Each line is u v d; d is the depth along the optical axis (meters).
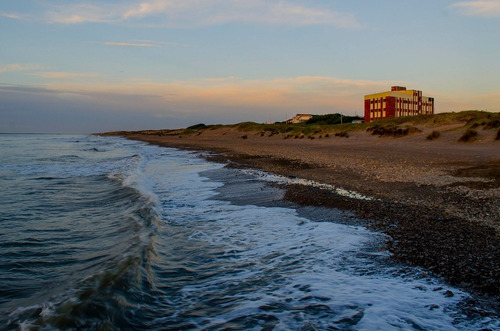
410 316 3.77
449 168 14.72
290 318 3.83
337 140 39.72
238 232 7.40
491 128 25.88
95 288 4.50
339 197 10.33
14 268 5.61
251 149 36.06
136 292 4.51
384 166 16.61
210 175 17.00
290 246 6.38
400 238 6.40
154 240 6.71
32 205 10.71
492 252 5.49
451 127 33.00
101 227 8.05
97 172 19.66
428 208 8.47
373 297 4.24
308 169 17.31
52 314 3.92
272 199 10.69
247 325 3.72
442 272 4.87
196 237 7.12
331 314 3.87
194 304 4.29
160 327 3.75
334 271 5.13
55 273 5.38
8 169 21.38
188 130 112.38
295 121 104.50
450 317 3.72
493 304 3.97
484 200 8.89
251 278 5.04
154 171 19.06
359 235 6.78
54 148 48.41
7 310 4.16
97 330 3.62
